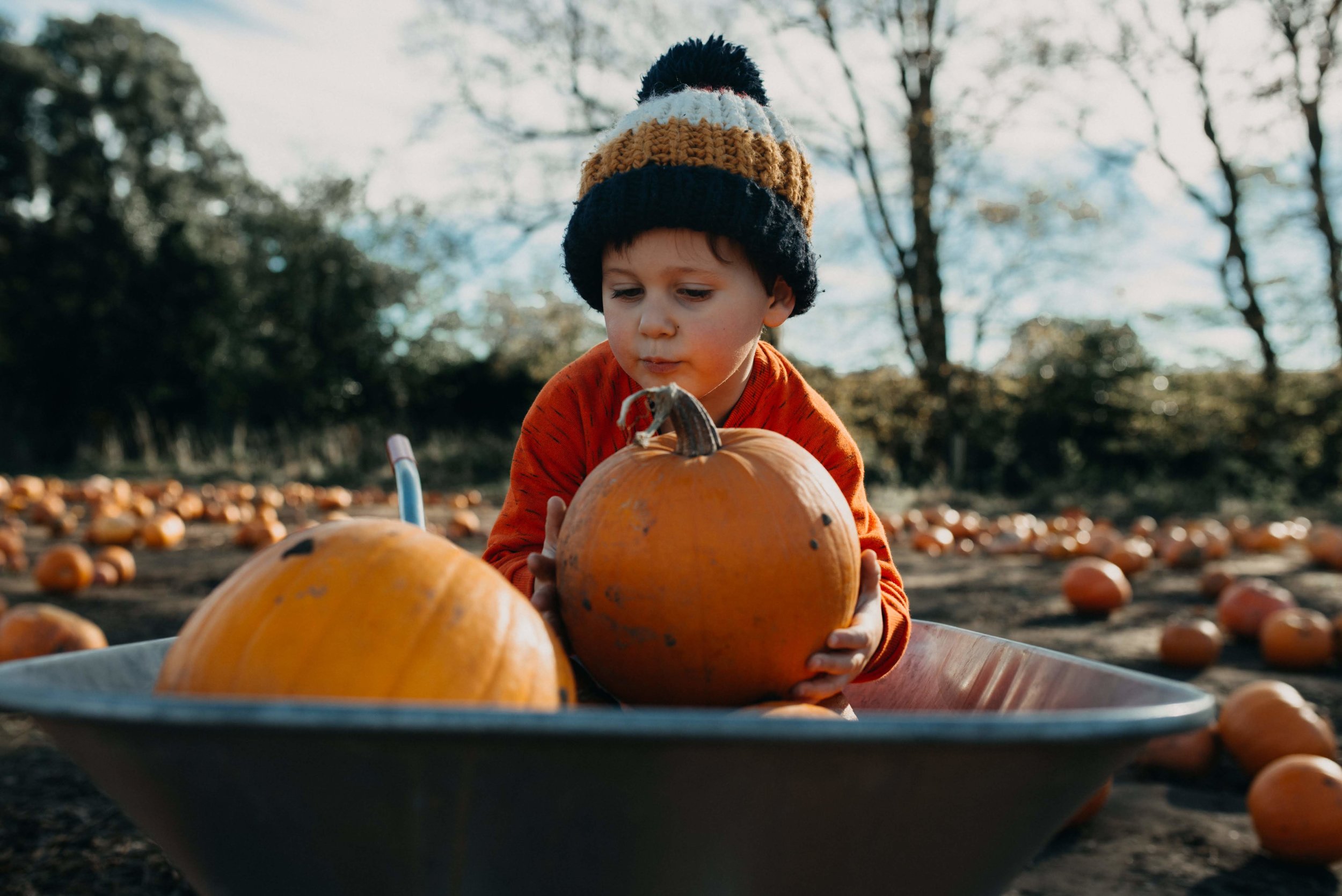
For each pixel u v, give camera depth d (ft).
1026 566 33.24
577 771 2.78
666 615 4.02
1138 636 21.83
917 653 5.67
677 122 5.29
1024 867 3.79
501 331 66.13
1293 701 13.57
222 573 25.88
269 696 3.17
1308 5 58.59
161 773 2.99
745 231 5.22
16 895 9.07
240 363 78.69
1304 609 25.55
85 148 95.09
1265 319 63.10
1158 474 60.75
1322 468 60.18
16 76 93.15
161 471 65.67
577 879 3.07
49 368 83.87
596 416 6.28
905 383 65.10
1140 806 12.67
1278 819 10.80
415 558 3.49
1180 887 10.15
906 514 44.78
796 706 3.90
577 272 5.92
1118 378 63.77
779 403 6.23
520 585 5.31
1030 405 65.00
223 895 3.56
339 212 72.49
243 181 105.70
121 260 86.38
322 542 3.53
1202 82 61.05
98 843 10.32
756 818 2.95
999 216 59.52
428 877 3.05
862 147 61.16
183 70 103.14
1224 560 36.70
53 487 48.91
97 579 23.65
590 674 4.43
